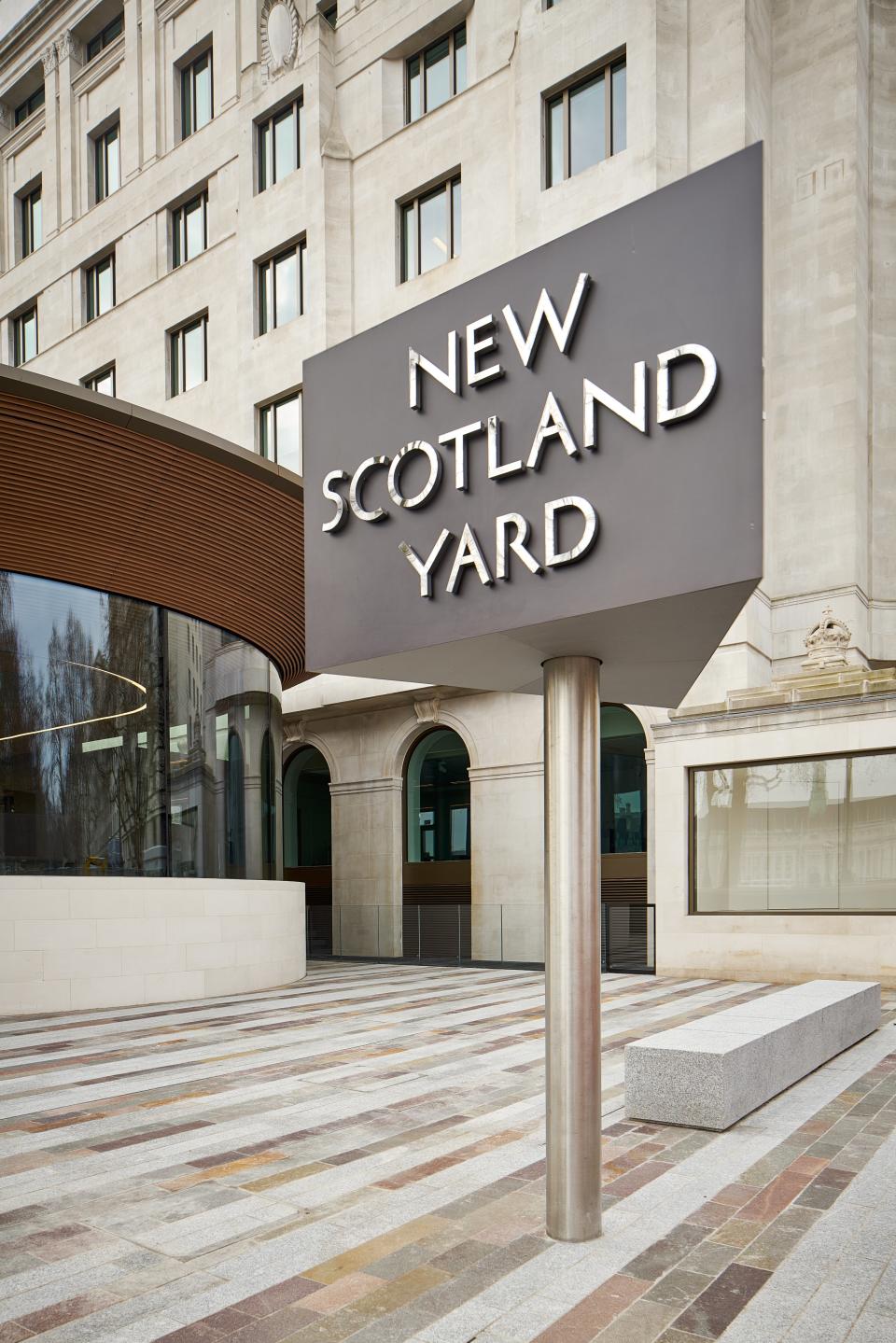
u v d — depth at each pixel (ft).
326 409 17.42
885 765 52.16
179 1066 30.12
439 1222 16.47
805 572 73.82
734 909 55.47
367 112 94.17
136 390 112.47
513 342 14.78
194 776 51.11
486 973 63.67
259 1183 18.62
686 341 13.08
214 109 108.17
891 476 77.36
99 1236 16.06
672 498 13.00
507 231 82.79
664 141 73.15
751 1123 22.93
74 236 122.21
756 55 74.79
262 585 51.34
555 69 79.56
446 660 16.52
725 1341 12.28
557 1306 13.26
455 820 88.38
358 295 93.25
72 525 42.42
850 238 74.13
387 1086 26.78
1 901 42.39
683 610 13.48
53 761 44.96
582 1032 15.71
